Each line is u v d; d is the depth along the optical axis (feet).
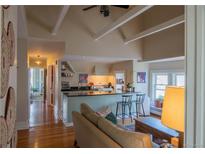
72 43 18.84
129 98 19.62
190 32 2.22
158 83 23.08
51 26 17.35
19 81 15.43
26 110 15.69
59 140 12.75
